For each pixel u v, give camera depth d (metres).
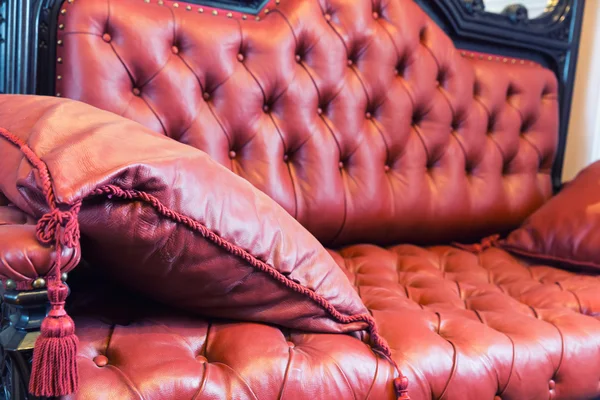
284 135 1.15
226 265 0.63
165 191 0.58
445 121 1.35
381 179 1.25
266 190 1.11
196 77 1.06
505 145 1.46
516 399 0.79
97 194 0.53
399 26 1.28
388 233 1.29
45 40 1.02
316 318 0.71
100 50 0.98
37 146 0.55
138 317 0.70
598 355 0.88
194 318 0.70
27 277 0.50
